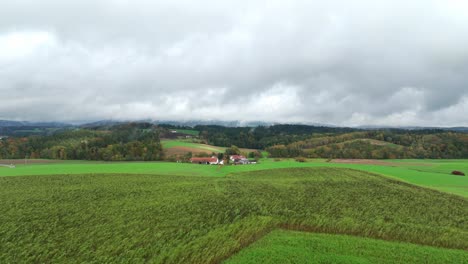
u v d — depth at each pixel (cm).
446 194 4250
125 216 3131
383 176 5975
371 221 2978
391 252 2255
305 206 3534
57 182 5069
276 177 5981
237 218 3067
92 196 3978
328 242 2428
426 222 2984
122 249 2336
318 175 6153
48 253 2269
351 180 5431
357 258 2120
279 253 2205
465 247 2447
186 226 2836
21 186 4678
